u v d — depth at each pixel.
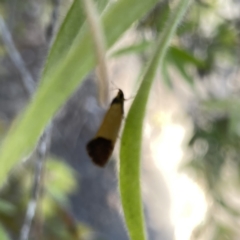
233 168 0.35
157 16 0.24
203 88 0.39
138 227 0.10
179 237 0.52
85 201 0.52
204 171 0.35
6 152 0.09
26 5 0.35
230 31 0.35
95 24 0.09
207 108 0.31
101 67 0.09
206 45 0.35
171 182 0.59
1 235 0.22
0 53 0.31
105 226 0.52
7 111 0.40
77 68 0.09
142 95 0.10
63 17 0.10
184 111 0.39
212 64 0.36
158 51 0.10
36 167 0.18
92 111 0.50
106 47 0.09
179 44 0.32
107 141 0.11
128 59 0.46
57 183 0.31
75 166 0.51
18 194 0.29
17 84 0.39
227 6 0.36
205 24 0.36
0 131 0.30
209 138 0.35
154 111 0.42
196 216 0.38
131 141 0.10
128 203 0.10
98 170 0.53
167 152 0.59
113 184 0.54
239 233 0.35
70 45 0.10
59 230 0.32
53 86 0.09
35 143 0.09
